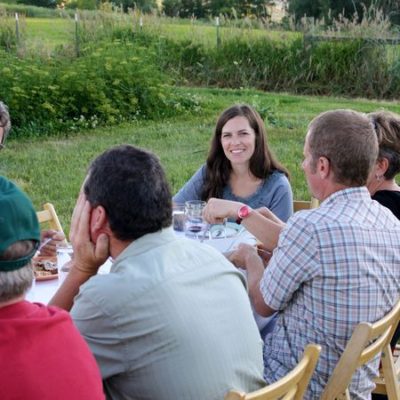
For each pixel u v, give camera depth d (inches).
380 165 118.0
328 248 89.5
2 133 141.9
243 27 572.4
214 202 122.6
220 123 151.1
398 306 90.6
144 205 73.0
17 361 58.2
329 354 92.4
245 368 74.8
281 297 93.4
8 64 373.7
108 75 403.2
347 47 531.5
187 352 70.3
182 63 563.8
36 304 64.4
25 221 59.8
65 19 668.7
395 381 109.9
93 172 75.0
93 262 78.5
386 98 528.7
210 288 74.5
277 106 460.1
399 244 93.7
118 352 69.7
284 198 150.8
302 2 902.4
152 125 389.7
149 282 70.4
